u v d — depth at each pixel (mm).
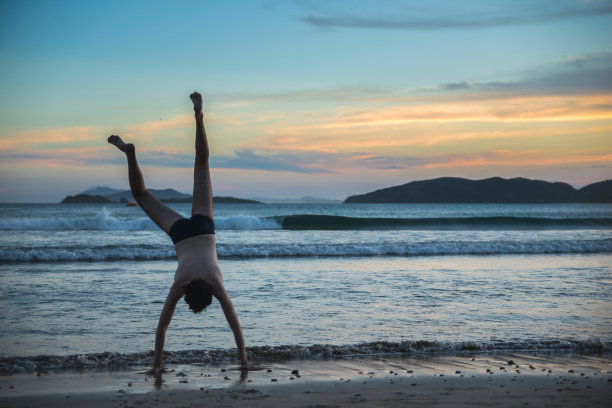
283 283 11805
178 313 8555
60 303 9273
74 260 16812
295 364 5785
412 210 105812
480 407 4082
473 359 6066
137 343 6672
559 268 15125
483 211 97812
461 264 16156
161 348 5449
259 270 14273
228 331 7371
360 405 4141
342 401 4270
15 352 6133
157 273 13492
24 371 5402
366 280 12414
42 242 22250
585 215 74375
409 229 34906
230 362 5855
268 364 5773
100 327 7504
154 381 5027
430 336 7129
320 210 102750
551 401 4270
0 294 10148
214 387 4793
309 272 13875
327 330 7434
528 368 5652
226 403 4211
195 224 5391
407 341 6617
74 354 6043
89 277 12680
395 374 5355
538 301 9758
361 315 8438
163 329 5434
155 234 26828
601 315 8555
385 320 8094
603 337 7145
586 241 22125
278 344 6680
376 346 6438
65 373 5336
